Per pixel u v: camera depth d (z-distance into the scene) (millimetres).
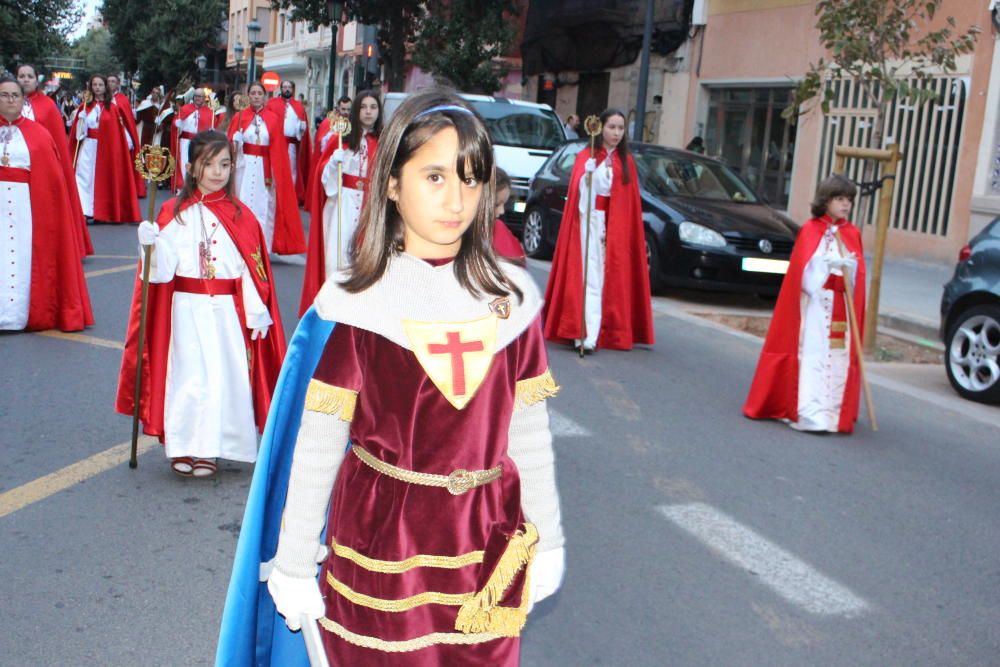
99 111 14945
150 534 4578
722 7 19469
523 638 3816
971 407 7809
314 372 2137
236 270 5102
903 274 14250
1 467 5285
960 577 4633
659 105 21375
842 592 4395
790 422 6875
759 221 11234
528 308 2236
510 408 2199
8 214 8078
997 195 13969
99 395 6629
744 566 4578
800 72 17562
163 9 52469
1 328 8188
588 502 5230
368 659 2152
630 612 4074
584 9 22734
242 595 2320
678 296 12023
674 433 6531
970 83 14219
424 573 2135
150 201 4973
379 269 2137
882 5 9344
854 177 16312
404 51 25094
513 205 14922
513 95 28578
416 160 2082
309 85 46312
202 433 5133
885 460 6277
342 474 2205
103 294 9875
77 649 3592
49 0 30969
